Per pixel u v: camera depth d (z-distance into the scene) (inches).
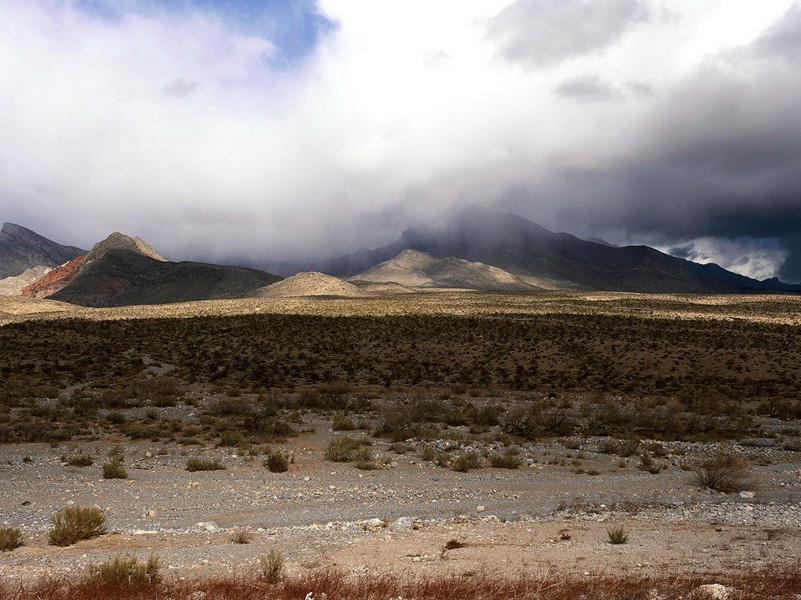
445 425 1295.5
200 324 3661.4
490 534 585.9
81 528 546.9
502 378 2230.6
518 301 6053.2
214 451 993.5
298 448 1037.8
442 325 3575.3
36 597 361.7
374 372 2336.4
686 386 2111.2
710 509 711.1
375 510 686.5
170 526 602.9
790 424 1390.3
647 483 843.4
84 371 2181.3
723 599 368.8
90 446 1016.9
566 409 1583.4
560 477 868.0
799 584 417.4
